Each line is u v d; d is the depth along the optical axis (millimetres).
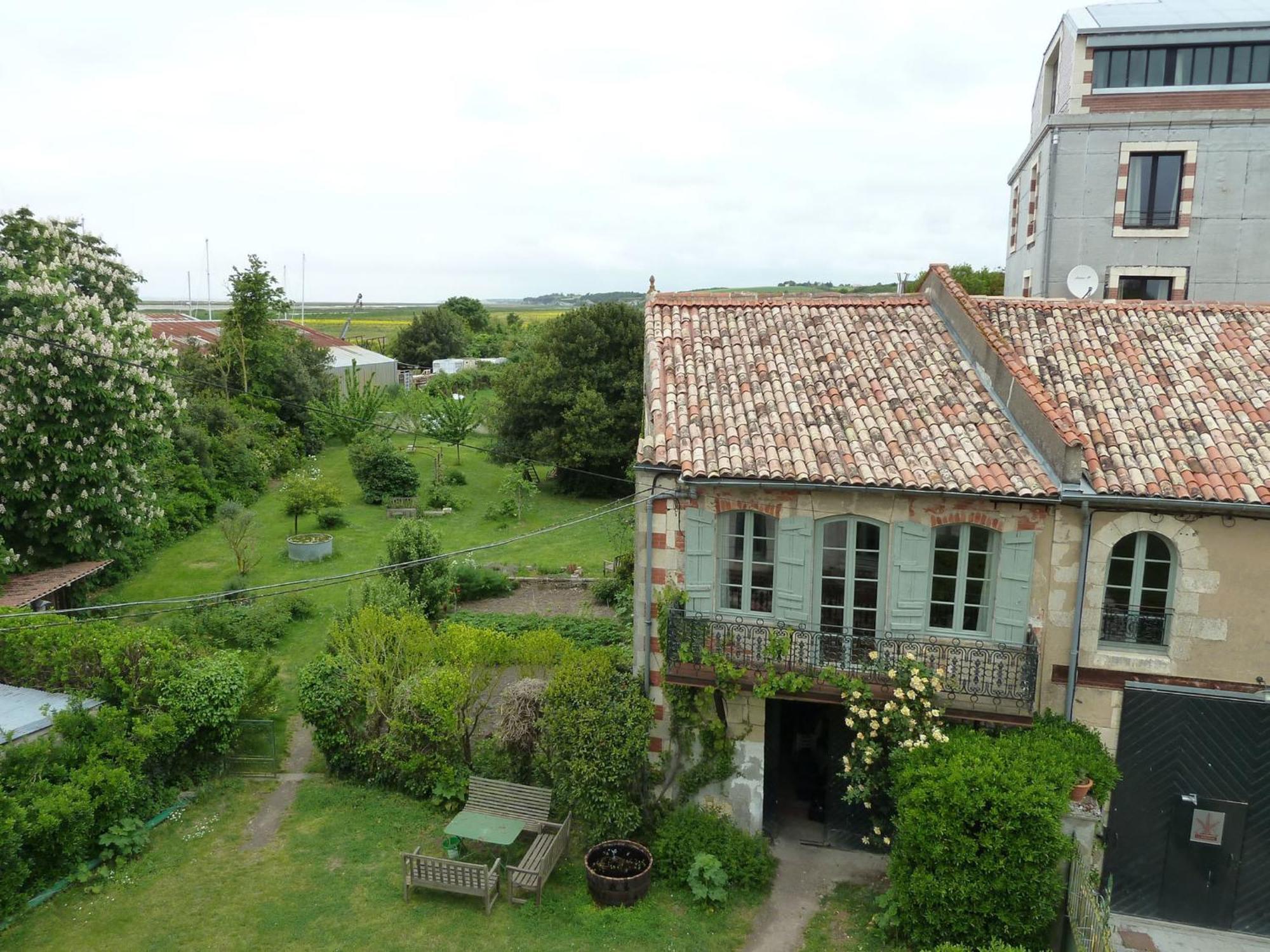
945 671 12688
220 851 14219
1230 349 15164
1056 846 10906
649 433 14320
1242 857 12680
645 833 14445
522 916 12703
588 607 25500
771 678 12930
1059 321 16391
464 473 44781
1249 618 12414
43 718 14461
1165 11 25312
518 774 15703
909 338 16297
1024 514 12594
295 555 30172
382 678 16219
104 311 23906
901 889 11891
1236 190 24250
